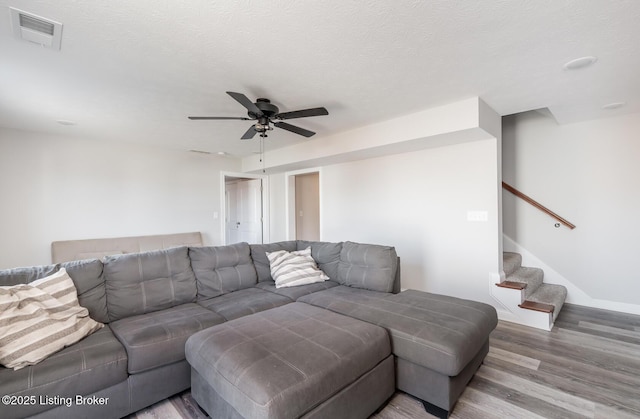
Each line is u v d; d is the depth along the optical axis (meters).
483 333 1.94
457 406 1.82
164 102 2.86
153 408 1.83
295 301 2.56
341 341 1.65
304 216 6.74
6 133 3.62
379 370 1.75
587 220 3.61
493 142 3.24
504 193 4.16
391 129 3.46
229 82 2.45
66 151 4.02
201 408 1.79
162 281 2.43
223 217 5.68
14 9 1.54
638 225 3.33
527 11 1.60
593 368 2.23
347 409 1.51
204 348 1.63
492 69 2.26
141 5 1.53
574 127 3.67
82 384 1.54
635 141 3.32
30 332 1.58
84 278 2.10
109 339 1.80
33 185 3.79
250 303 2.43
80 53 1.98
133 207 4.59
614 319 3.18
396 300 2.36
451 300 2.33
